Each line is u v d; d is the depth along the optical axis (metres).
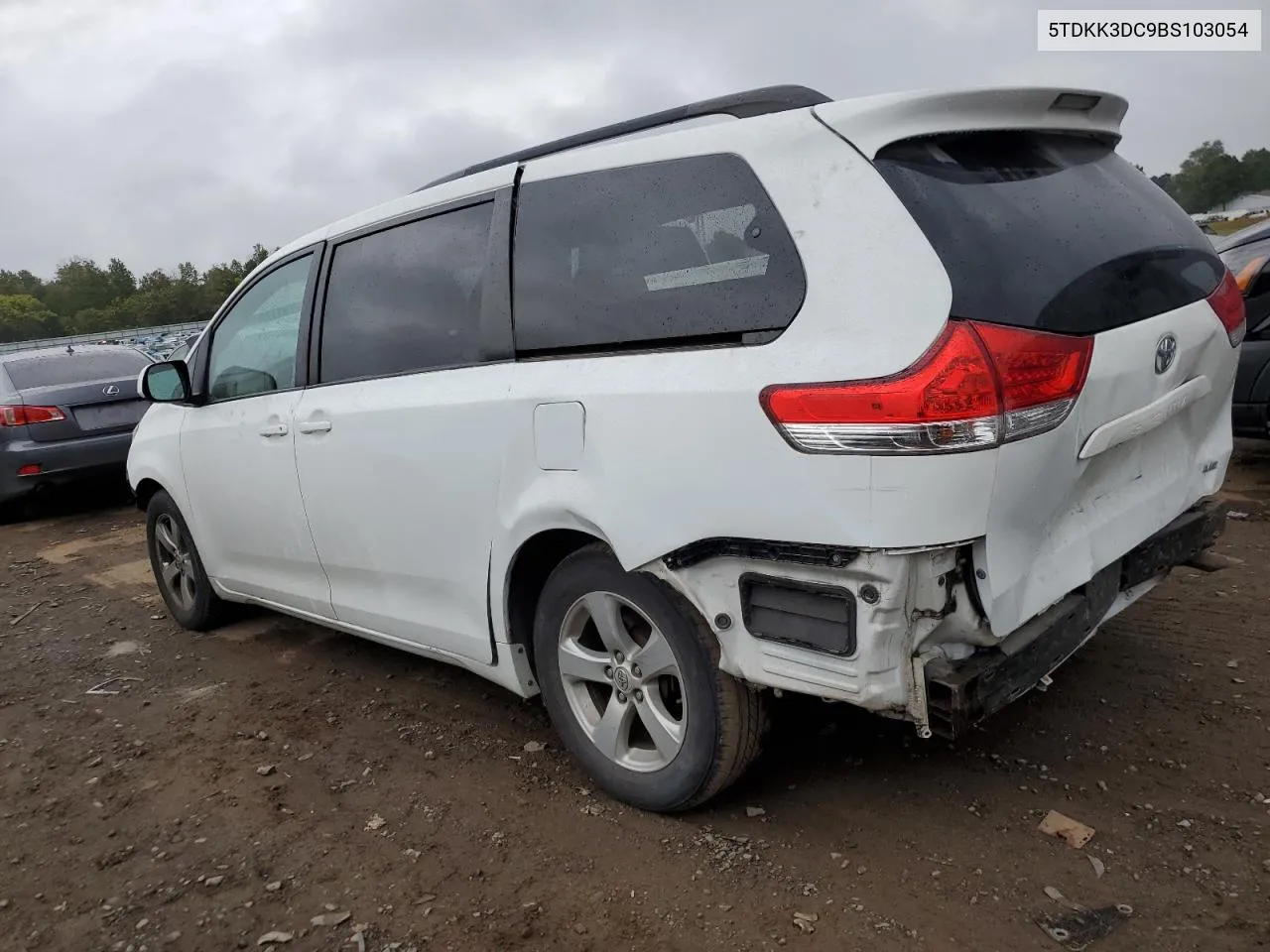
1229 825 2.55
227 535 4.36
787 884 2.46
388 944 2.38
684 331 2.46
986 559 2.11
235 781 3.30
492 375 2.93
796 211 2.28
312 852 2.82
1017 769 2.92
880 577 2.09
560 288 2.79
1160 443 2.69
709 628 2.50
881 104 2.26
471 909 2.49
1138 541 2.62
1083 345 2.19
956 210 2.19
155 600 5.75
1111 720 3.16
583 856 2.67
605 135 2.93
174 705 4.05
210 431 4.26
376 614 3.58
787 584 2.26
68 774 3.48
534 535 2.81
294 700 3.99
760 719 2.55
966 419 2.01
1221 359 2.78
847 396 2.08
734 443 2.27
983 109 2.38
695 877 2.53
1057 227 2.33
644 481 2.46
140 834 3.01
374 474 3.34
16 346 25.64
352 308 3.54
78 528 8.34
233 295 4.32
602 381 2.58
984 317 2.07
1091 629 2.49
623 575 2.65
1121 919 2.24
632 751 2.86
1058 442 2.16
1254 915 2.21
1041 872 2.43
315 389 3.66
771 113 2.48
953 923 2.27
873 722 3.27
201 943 2.46
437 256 3.23
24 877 2.83
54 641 5.12
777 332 2.26
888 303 2.11
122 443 8.58
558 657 2.94
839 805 2.80
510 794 3.04
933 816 2.70
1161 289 2.51
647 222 2.60
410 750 3.43
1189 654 3.59
